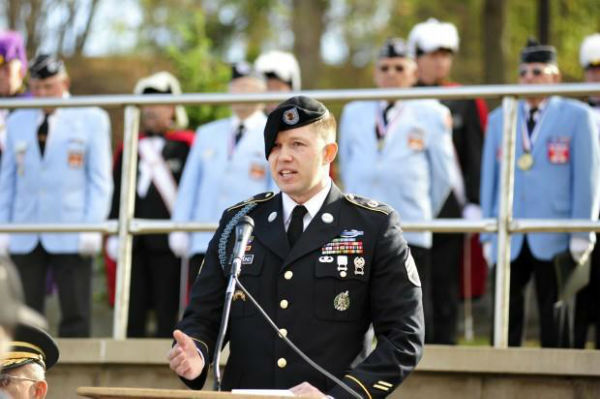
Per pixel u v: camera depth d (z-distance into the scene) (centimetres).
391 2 4456
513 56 3756
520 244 1459
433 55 1670
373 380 891
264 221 961
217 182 1608
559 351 1209
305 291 927
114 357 1312
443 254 1590
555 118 1491
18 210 1614
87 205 1600
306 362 917
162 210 1758
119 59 3962
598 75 1650
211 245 970
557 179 1478
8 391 954
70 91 3712
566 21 3553
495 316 1291
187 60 2611
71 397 1325
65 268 1580
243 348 936
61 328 1581
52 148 1612
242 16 4131
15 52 1697
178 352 886
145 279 1712
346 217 949
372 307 934
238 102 1399
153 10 4028
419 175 1541
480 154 1642
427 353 1236
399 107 1570
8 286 577
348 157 1588
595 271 1466
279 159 940
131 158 1409
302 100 947
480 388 1235
